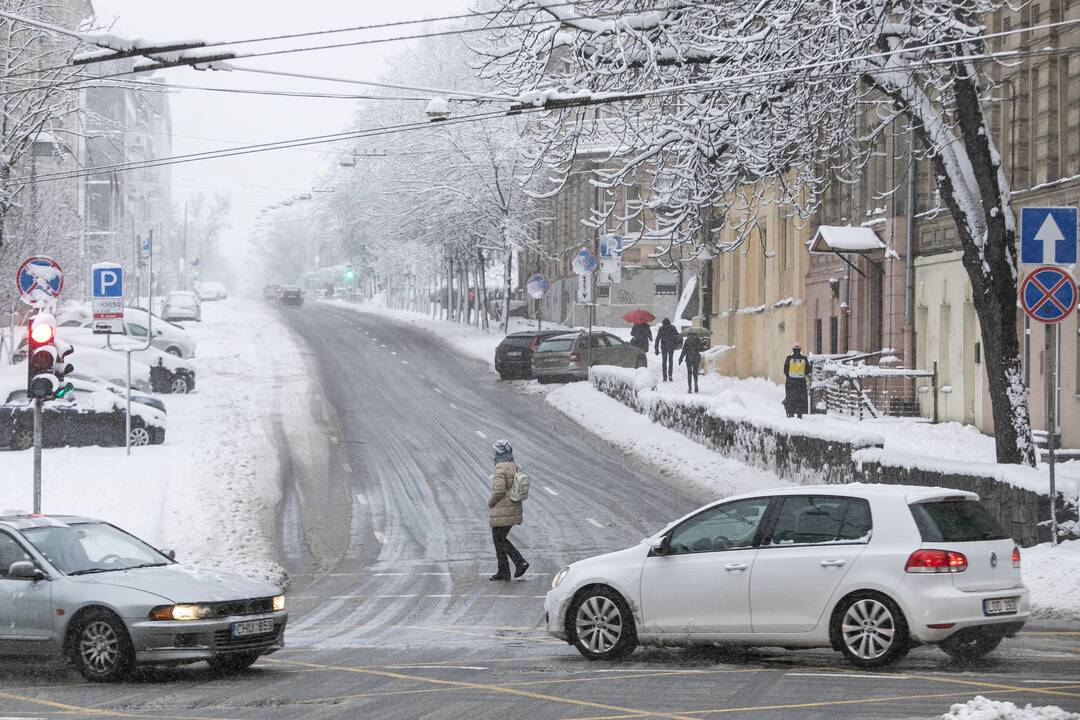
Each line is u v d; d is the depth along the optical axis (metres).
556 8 24.44
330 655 16.55
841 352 49.22
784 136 26.55
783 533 14.62
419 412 50.72
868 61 24.28
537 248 85.19
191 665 16.08
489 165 81.25
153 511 29.34
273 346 76.19
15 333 63.09
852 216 48.88
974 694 12.37
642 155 26.98
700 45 24.73
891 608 13.82
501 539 24.67
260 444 41.72
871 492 14.37
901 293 43.81
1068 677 13.30
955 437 37.16
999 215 24.88
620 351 60.22
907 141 42.72
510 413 51.00
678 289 83.69
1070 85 33.22
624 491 35.44
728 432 38.84
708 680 13.64
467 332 87.56
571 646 16.92
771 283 58.47
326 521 31.61
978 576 13.88
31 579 15.16
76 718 12.37
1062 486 21.27
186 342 60.03
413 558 27.47
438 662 15.59
